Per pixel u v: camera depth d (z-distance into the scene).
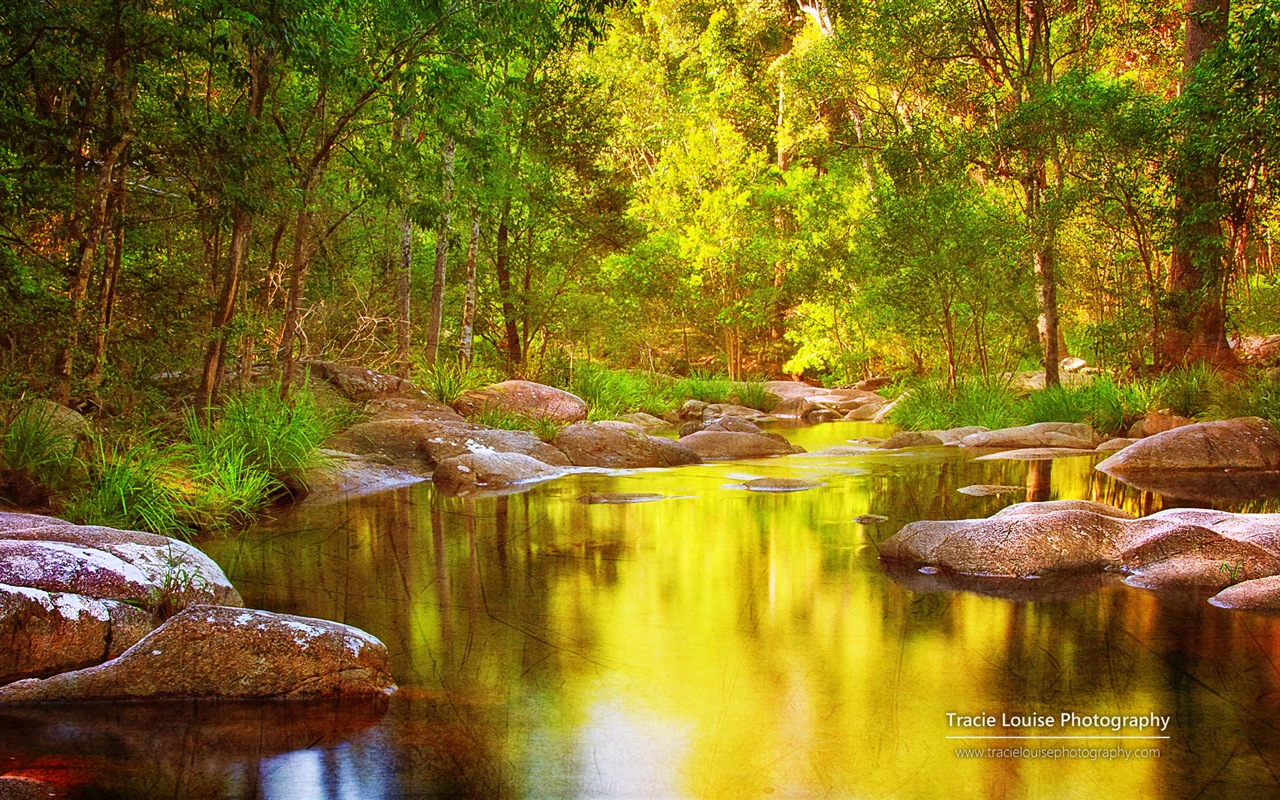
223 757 2.92
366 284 16.83
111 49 7.42
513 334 18.62
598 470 10.99
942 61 17.45
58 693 3.40
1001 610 4.54
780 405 23.77
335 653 3.53
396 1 9.48
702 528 6.91
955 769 2.79
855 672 3.66
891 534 6.59
